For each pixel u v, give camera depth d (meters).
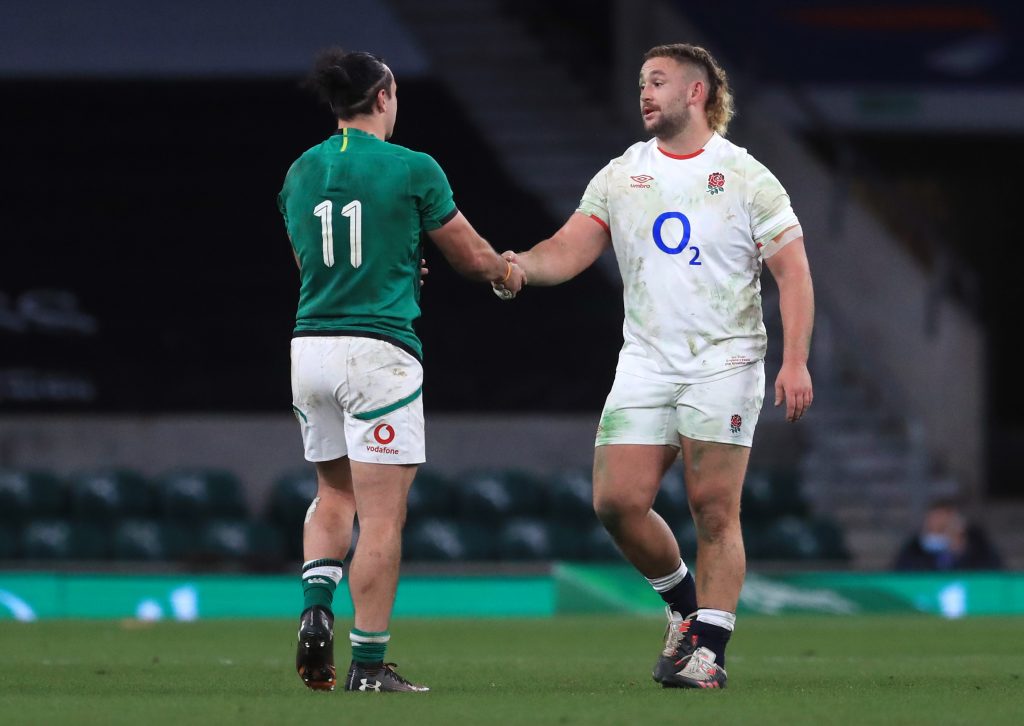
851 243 63.66
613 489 20.14
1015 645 31.73
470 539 52.69
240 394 60.69
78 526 51.69
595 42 71.75
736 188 20.16
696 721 15.09
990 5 70.94
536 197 66.56
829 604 44.56
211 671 23.16
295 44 66.88
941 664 25.31
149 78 66.75
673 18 70.25
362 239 18.89
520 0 71.38
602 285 63.91
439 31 70.75
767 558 53.41
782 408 61.56
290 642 31.58
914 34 71.00
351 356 18.80
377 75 19.52
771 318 63.16
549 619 41.56
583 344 63.00
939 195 74.25
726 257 20.16
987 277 74.56
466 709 16.12
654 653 29.42
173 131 66.94
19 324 61.44
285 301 63.50
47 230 63.88
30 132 66.62
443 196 19.31
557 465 60.06
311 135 67.19
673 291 20.11
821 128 63.09
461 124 68.31
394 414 18.86
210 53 66.50
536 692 18.81
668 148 20.58
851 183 70.00
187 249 64.25
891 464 59.66
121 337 62.12
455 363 62.28
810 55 70.94
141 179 65.88
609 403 20.34
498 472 55.59
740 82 65.12
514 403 61.69
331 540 19.41
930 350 64.00
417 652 29.58
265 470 58.78
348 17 67.31
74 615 41.75
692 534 52.84
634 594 44.00
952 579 45.12
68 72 66.00
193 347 62.19
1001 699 17.81
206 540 51.66
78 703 16.95
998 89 71.00
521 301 63.38
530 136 68.12
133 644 30.78
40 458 58.25
